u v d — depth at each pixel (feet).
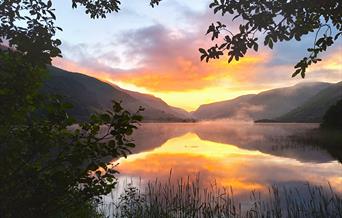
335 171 107.14
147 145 258.37
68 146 15.55
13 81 14.82
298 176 98.22
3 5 19.16
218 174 103.45
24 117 15.37
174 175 100.78
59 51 18.38
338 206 47.21
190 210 47.80
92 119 15.66
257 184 84.43
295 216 48.32
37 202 14.57
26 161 14.98
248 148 211.20
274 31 20.94
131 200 50.75
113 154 15.85
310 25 20.97
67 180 14.90
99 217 41.52
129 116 15.69
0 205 14.33
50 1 19.19
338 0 18.90
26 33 18.51
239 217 49.88
